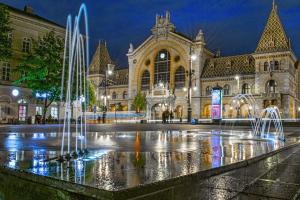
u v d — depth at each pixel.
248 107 81.50
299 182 5.44
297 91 92.06
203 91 91.19
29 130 23.64
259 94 79.62
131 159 6.33
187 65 93.50
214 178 5.13
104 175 4.38
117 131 24.61
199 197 4.45
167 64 97.69
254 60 86.75
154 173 4.55
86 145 10.52
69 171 4.71
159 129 29.92
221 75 88.44
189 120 50.94
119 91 107.31
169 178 4.15
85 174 4.45
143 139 14.41
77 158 6.50
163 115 54.84
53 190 4.12
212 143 11.98
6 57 35.72
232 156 7.00
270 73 78.62
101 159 6.32
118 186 3.66
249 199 4.43
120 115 84.00
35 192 4.41
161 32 98.62
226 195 4.52
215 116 50.50
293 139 16.53
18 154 6.99
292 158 8.55
